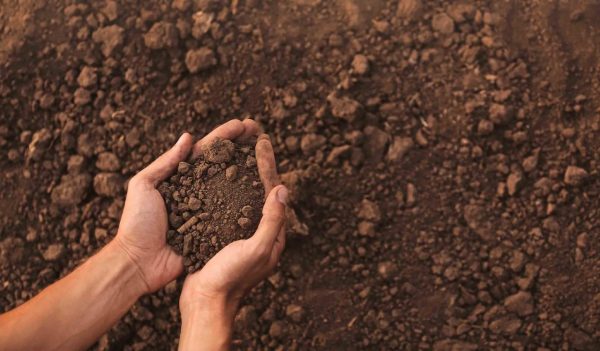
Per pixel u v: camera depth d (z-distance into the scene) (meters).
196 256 0.78
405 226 0.95
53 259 0.96
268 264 0.79
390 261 0.94
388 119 0.97
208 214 0.78
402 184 0.96
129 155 0.98
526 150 0.96
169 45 0.99
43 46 1.01
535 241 0.94
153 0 1.02
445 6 1.01
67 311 0.77
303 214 0.95
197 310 0.76
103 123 0.99
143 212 0.78
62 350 0.76
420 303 0.94
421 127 0.97
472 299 0.93
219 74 0.99
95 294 0.77
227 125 0.83
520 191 0.95
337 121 0.97
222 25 1.00
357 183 0.96
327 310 0.94
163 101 0.99
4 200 0.98
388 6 1.01
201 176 0.80
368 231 0.94
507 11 1.00
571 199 0.95
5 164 0.99
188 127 0.98
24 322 0.75
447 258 0.94
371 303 0.94
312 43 1.00
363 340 0.93
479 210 0.95
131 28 1.01
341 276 0.94
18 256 0.97
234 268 0.75
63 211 0.97
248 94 0.99
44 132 0.99
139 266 0.79
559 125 0.96
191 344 0.75
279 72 0.99
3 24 1.02
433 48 1.00
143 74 0.99
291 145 0.97
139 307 0.94
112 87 0.99
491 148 0.96
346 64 0.99
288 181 0.94
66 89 1.00
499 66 0.98
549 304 0.93
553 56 0.98
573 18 1.00
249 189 0.79
